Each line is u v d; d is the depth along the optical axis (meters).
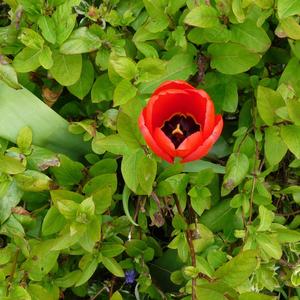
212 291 0.43
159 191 0.48
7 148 0.50
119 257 0.54
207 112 0.40
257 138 0.48
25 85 0.50
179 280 0.50
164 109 0.44
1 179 0.47
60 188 0.49
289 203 0.55
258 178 0.49
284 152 0.47
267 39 0.46
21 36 0.46
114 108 0.50
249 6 0.45
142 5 0.49
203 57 0.48
